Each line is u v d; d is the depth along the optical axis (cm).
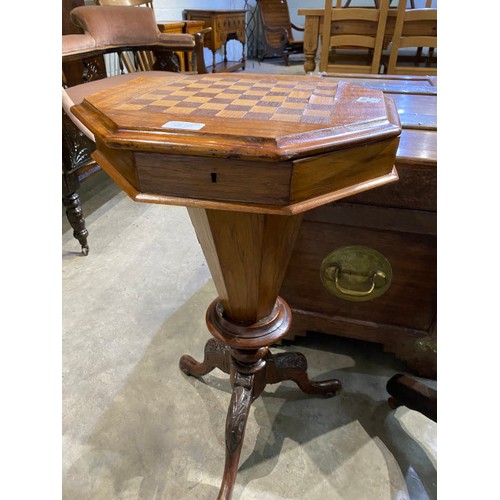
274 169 46
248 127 48
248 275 68
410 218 90
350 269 103
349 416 102
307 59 217
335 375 114
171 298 143
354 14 198
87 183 235
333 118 52
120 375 113
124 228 188
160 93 65
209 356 101
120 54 232
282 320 82
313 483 87
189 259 165
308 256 104
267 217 59
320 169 48
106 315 134
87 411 102
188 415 102
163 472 89
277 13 516
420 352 110
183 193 50
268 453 93
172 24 279
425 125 97
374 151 53
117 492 86
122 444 95
